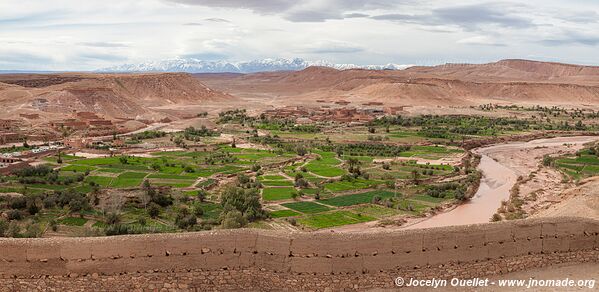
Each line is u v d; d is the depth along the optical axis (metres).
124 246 25.31
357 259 26.42
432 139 175.75
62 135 164.75
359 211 86.38
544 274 28.28
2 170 104.00
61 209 76.88
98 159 127.19
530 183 106.94
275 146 158.25
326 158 138.62
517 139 182.88
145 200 81.50
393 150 150.50
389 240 26.77
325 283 26.16
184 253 25.70
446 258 27.47
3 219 67.88
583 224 29.72
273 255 26.20
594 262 29.72
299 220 80.00
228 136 179.50
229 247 26.11
